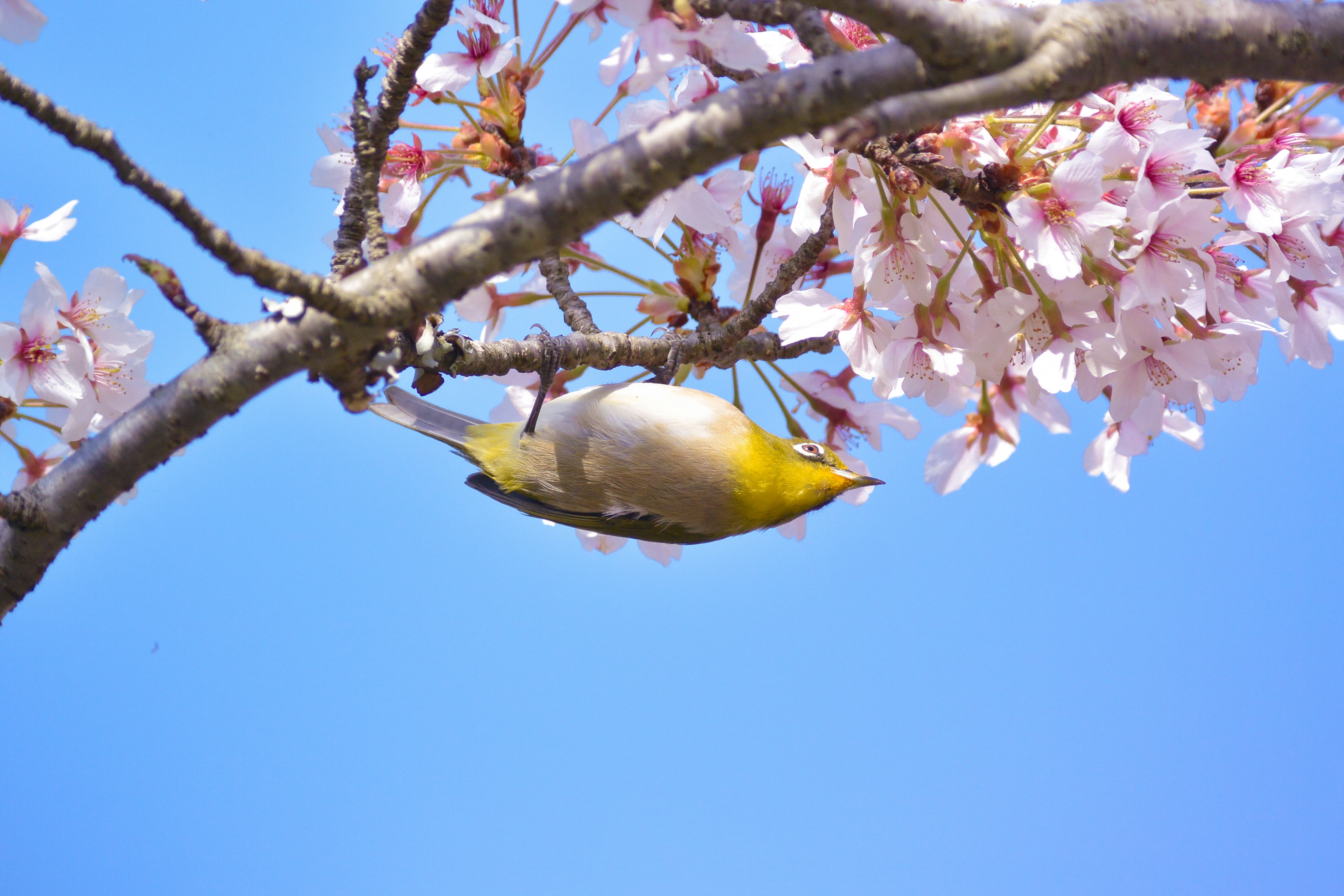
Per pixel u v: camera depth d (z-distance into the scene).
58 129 3.90
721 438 8.68
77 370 6.75
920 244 7.07
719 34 5.61
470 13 6.98
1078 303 6.79
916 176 6.65
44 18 6.41
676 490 8.70
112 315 6.98
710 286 8.78
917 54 4.41
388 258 4.94
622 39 6.20
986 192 6.53
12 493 5.29
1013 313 6.92
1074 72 4.30
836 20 7.07
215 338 5.04
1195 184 7.15
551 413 8.80
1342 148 6.98
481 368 7.23
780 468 8.94
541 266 8.72
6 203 6.74
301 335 4.94
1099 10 4.47
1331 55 4.68
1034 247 6.31
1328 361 7.93
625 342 8.13
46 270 6.70
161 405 5.14
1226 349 7.12
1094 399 7.40
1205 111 7.31
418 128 7.92
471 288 4.88
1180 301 6.70
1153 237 6.59
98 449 5.25
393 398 8.95
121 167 4.03
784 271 8.09
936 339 7.41
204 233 4.22
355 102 5.81
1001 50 4.36
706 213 7.35
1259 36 4.61
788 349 9.08
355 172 5.84
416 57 5.64
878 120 3.82
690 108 4.64
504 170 7.99
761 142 4.58
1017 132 7.15
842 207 7.23
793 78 4.51
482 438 8.95
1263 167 6.89
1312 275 7.20
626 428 8.59
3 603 5.48
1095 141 6.48
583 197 4.70
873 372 7.62
